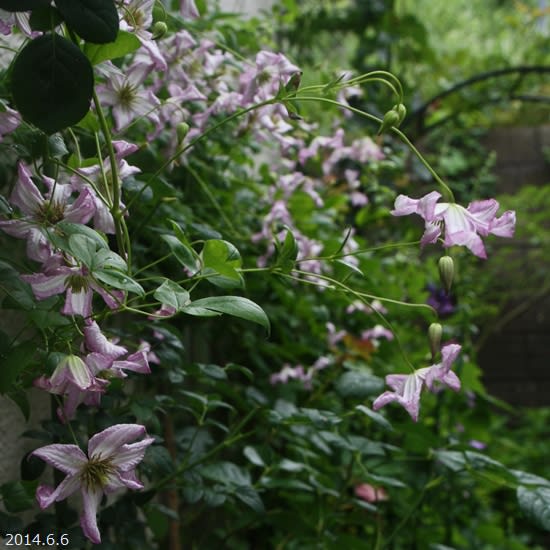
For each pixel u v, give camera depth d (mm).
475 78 3799
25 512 1280
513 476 1521
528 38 5629
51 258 947
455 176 4816
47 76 846
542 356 4781
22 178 958
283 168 2191
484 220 1009
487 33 6137
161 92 1476
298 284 2066
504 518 3590
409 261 3027
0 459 1227
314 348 2146
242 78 1438
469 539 2590
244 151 2033
